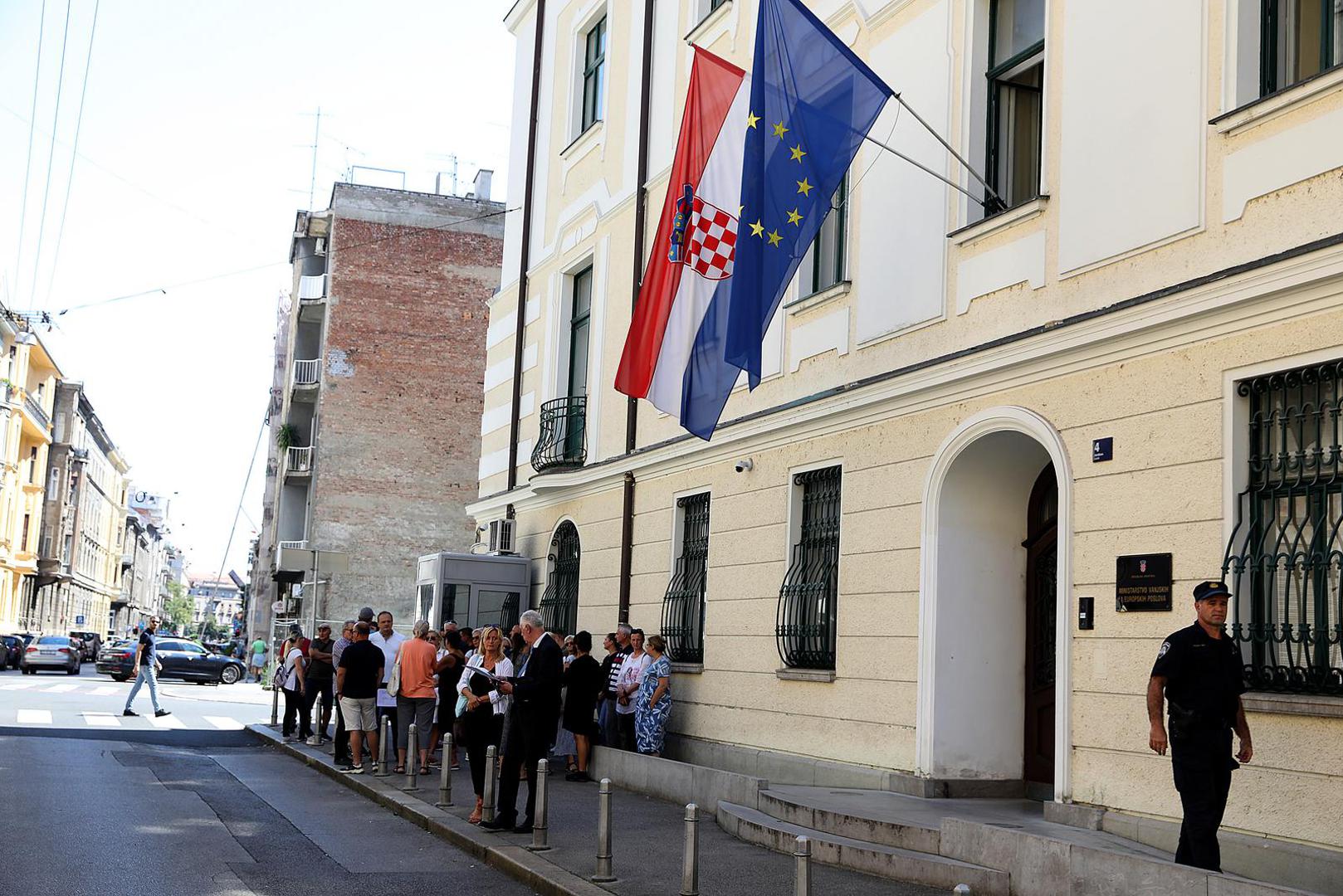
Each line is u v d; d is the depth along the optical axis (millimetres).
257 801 13867
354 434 43625
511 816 11422
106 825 11539
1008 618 12008
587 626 19281
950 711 11656
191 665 43594
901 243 12828
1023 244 11188
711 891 8844
